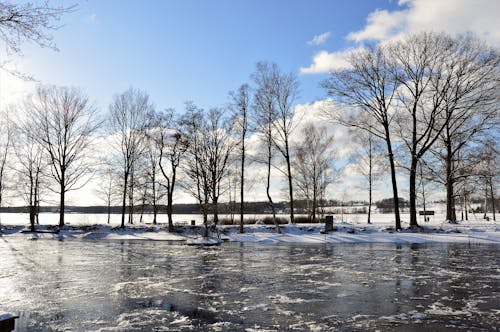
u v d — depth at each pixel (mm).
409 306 11344
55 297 12828
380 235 31266
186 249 26469
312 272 17047
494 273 16344
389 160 34406
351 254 22781
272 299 12375
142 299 12500
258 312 10914
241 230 34875
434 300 11992
